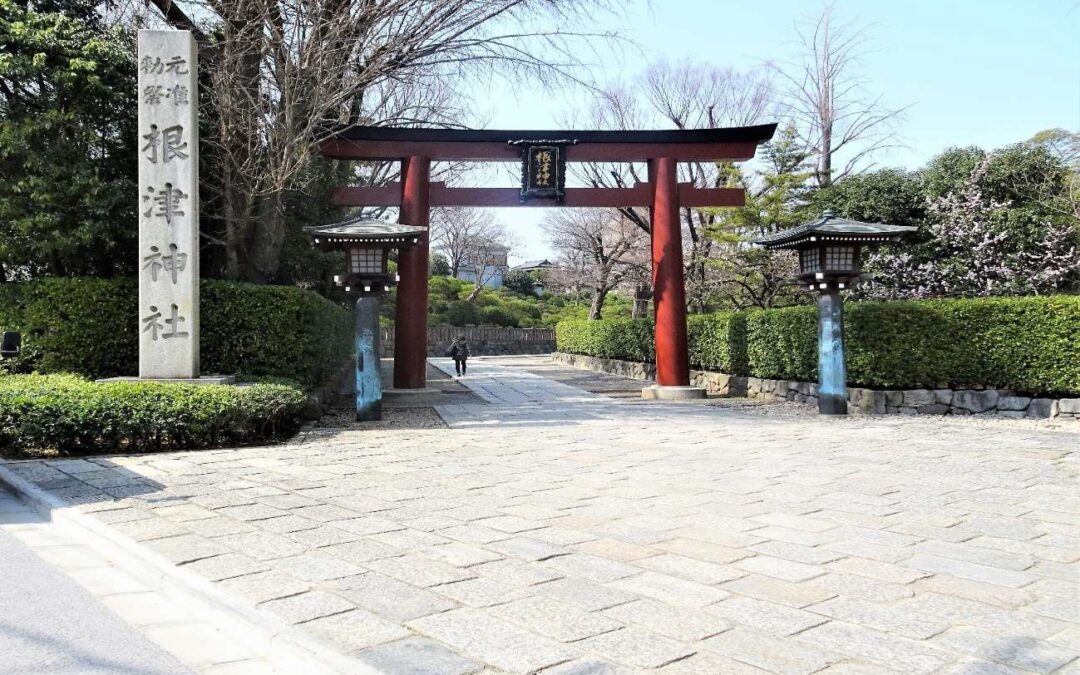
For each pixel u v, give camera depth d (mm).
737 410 13406
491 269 66188
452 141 15562
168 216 10602
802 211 19266
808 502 5926
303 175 14453
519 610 3584
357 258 11641
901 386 12508
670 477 7023
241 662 3316
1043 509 5645
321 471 7352
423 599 3740
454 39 13352
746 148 16078
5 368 11297
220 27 13336
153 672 3215
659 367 16297
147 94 10609
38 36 11039
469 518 5438
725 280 22062
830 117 23656
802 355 14406
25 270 13195
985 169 15781
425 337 16125
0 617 3816
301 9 11852
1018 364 11539
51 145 11289
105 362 11664
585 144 15945
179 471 7305
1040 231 15094
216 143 12383
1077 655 3064
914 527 5133
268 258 13570
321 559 4426
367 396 11766
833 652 3102
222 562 4367
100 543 5059
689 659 3037
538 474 7199
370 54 12906
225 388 9383
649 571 4188
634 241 31594
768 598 3744
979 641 3209
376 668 2947
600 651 3115
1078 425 10617
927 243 16203
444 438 9852
